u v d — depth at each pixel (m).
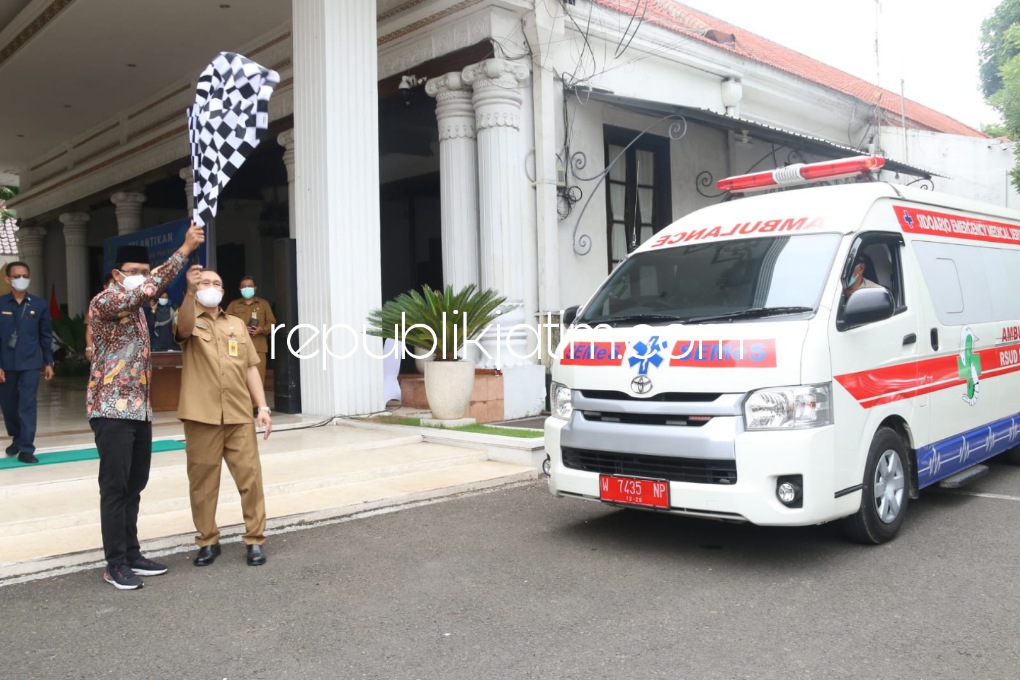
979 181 18.11
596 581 4.79
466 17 11.20
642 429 5.10
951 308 6.47
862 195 5.96
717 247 5.95
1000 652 3.73
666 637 3.94
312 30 9.91
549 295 11.53
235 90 4.86
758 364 4.83
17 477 6.76
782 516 4.70
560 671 3.57
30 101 17.17
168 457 7.69
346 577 4.93
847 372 5.07
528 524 6.15
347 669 3.63
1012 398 7.41
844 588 4.61
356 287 10.04
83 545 5.38
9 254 24.12
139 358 4.88
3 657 3.81
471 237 11.65
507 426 10.10
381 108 13.00
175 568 5.15
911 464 5.84
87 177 20.27
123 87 16.42
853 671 3.54
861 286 5.54
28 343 7.43
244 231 20.17
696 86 14.72
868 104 18.70
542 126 11.46
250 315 11.70
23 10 13.41
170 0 12.23
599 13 12.45
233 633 4.07
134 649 3.88
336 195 9.84
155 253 15.55
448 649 3.83
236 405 5.18
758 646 3.81
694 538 5.71
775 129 13.63
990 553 5.25
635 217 13.87
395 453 8.31
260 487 5.30
